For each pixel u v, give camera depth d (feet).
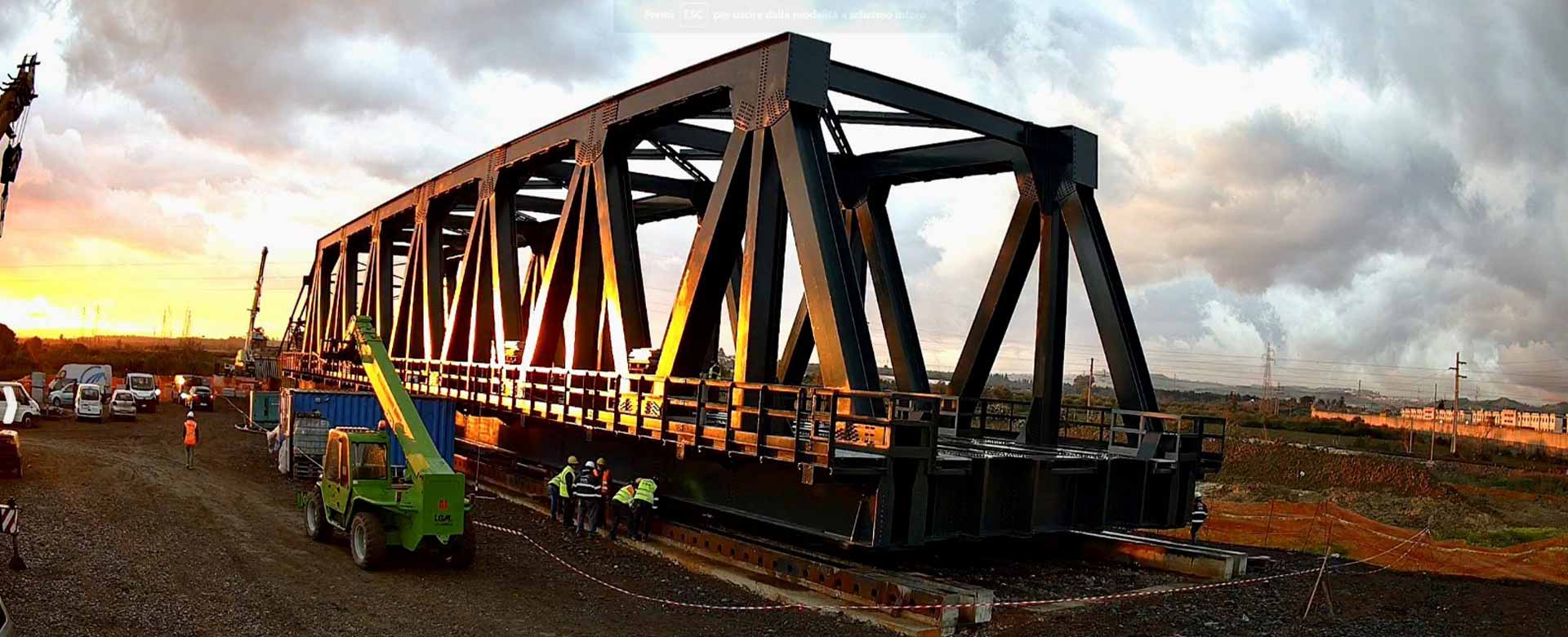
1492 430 333.01
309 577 48.32
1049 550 65.62
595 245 73.46
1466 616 49.44
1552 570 64.90
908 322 71.87
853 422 46.19
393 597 45.55
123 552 50.42
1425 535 82.74
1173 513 61.31
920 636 43.01
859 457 47.16
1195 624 46.01
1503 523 125.18
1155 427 63.67
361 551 51.19
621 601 47.85
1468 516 126.41
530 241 126.41
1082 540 64.69
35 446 102.06
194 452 106.42
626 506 61.77
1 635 19.51
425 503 50.31
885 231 74.79
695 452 57.06
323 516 57.67
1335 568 64.13
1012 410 75.20
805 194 53.01
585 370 71.77
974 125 64.59
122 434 125.80
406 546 51.21
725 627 43.80
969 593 45.01
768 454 49.21
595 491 64.34
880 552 59.93
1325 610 49.96
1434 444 287.89
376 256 128.26
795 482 51.55
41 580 43.32
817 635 43.01
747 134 58.13
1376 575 61.46
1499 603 52.60
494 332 90.89
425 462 52.42
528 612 44.39
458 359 94.32
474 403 85.92
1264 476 175.52
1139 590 54.13
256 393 139.33
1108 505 59.00
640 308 69.72
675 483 61.98
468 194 102.83
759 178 56.24
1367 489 160.25
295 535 59.72
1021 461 54.34
